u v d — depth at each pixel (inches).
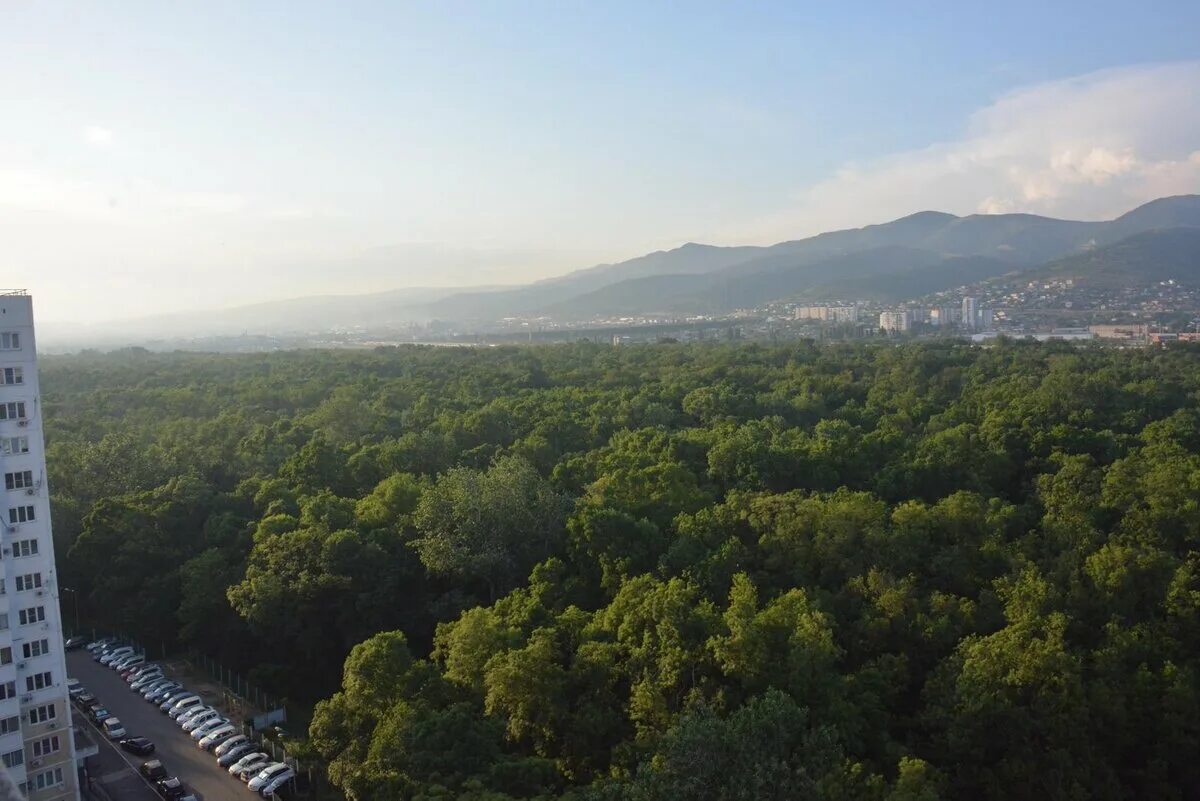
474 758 1770.4
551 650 2028.8
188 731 2413.9
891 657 2126.0
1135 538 2662.4
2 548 1830.7
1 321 1835.6
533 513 2898.6
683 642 1988.2
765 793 1435.8
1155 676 2033.7
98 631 3230.8
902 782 1617.9
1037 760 1849.2
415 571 2844.5
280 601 2632.9
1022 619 2126.0
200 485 3494.1
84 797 2074.3
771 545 2632.9
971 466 3489.2
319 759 2112.5
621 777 1701.5
